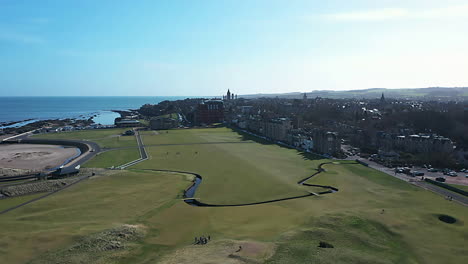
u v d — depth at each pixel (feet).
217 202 310.45
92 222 250.16
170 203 301.43
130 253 196.34
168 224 248.93
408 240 214.69
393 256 191.72
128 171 437.99
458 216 260.62
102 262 183.52
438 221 249.14
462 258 191.83
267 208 288.51
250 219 260.21
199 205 303.68
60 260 183.21
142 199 315.37
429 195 323.57
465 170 431.43
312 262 174.70
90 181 382.42
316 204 297.74
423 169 440.45
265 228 236.02
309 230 222.69
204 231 233.55
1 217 261.65
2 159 560.20
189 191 350.23
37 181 375.45
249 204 305.12
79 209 282.77
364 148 611.88
